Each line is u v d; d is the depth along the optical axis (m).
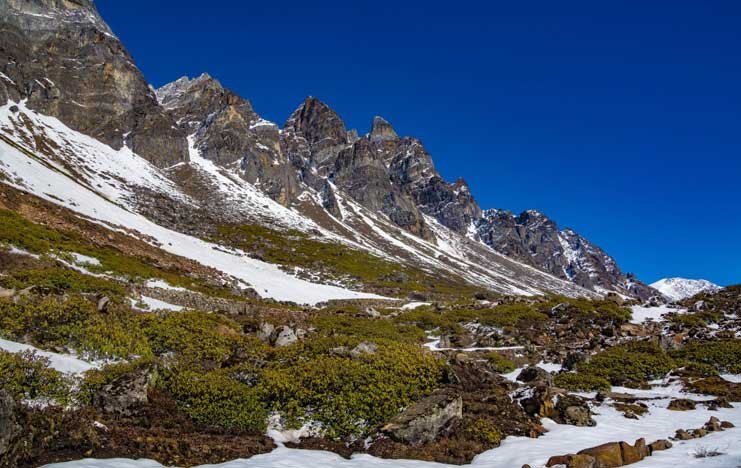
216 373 18.31
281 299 62.03
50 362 15.73
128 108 146.62
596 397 21.52
